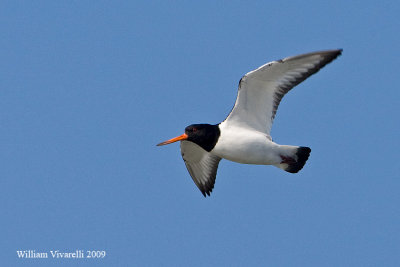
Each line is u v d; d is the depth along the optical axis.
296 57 14.46
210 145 15.87
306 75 14.81
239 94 15.05
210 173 18.34
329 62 14.60
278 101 15.20
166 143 16.34
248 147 15.47
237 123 15.58
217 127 15.75
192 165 18.27
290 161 16.09
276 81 15.00
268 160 15.80
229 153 15.73
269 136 15.58
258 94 15.16
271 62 14.47
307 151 16.17
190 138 16.06
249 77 14.73
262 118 15.45
